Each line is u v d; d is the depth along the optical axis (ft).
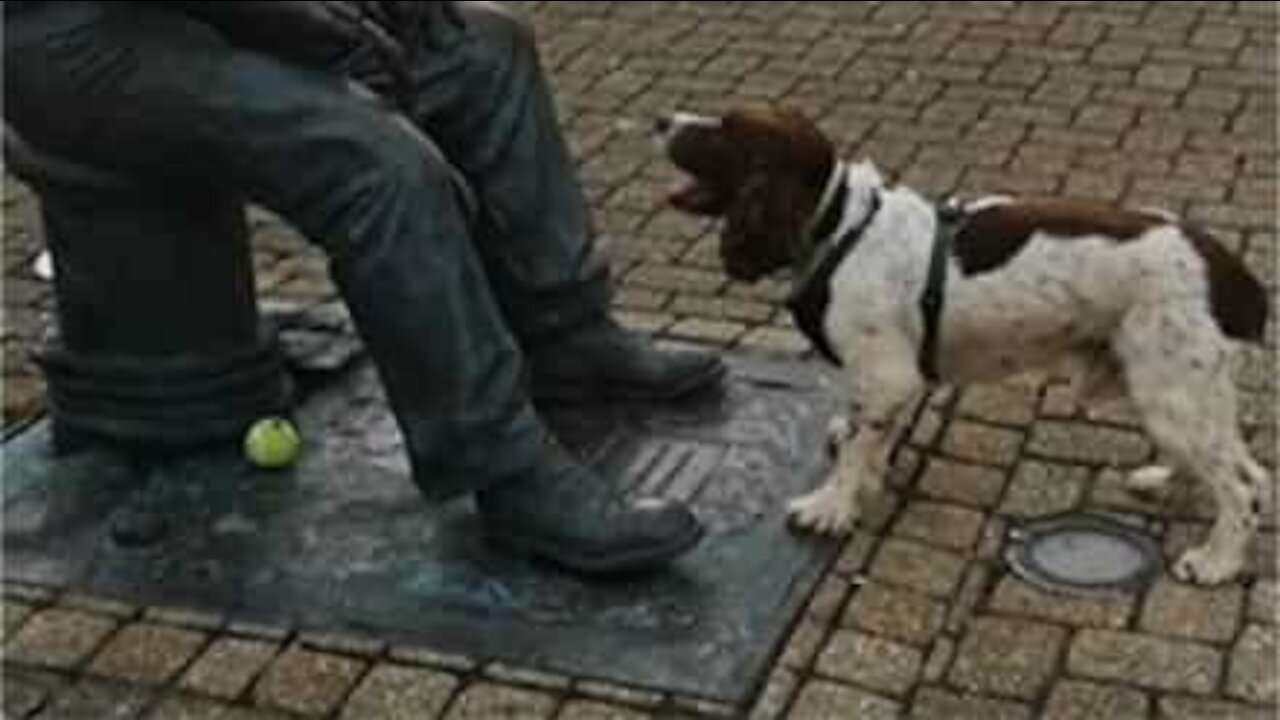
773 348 22.88
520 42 20.57
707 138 18.34
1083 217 18.26
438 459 18.16
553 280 20.83
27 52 18.01
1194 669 17.04
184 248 19.75
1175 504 19.51
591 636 17.56
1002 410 21.20
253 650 17.66
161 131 17.89
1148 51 32.53
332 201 17.66
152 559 18.94
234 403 20.38
